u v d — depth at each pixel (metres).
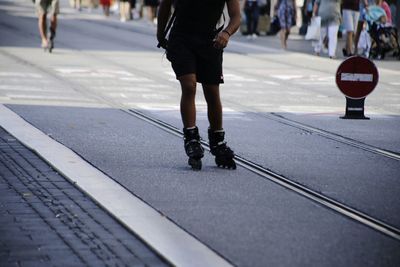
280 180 16.16
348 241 12.12
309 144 20.34
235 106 26.69
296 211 13.77
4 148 18.78
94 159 17.58
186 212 13.50
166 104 26.53
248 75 35.94
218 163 17.06
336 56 46.44
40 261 10.94
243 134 21.50
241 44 52.38
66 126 21.78
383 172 17.27
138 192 14.77
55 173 16.34
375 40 45.78
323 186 15.76
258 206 14.04
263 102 27.84
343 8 45.94
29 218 13.00
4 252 11.30
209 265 10.80
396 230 12.77
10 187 15.05
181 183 15.59
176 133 21.23
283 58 44.22
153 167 16.97
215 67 16.61
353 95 24.89
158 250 11.34
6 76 32.19
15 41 48.22
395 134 22.39
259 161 17.98
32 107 24.86
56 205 13.86
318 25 47.03
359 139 21.38
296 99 28.97
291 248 11.69
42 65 36.44
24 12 78.06
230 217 13.27
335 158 18.64
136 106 25.89
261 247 11.70
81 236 12.11
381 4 46.50
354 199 14.77
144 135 20.80
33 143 19.11
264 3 60.59
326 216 13.52
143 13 84.62
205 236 12.17
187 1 16.45
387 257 11.38
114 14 82.38
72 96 27.66
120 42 50.22
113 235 12.21
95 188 14.90
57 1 41.94
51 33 42.09
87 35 54.56
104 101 26.78
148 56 42.44
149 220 12.88
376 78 24.91
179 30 16.61
